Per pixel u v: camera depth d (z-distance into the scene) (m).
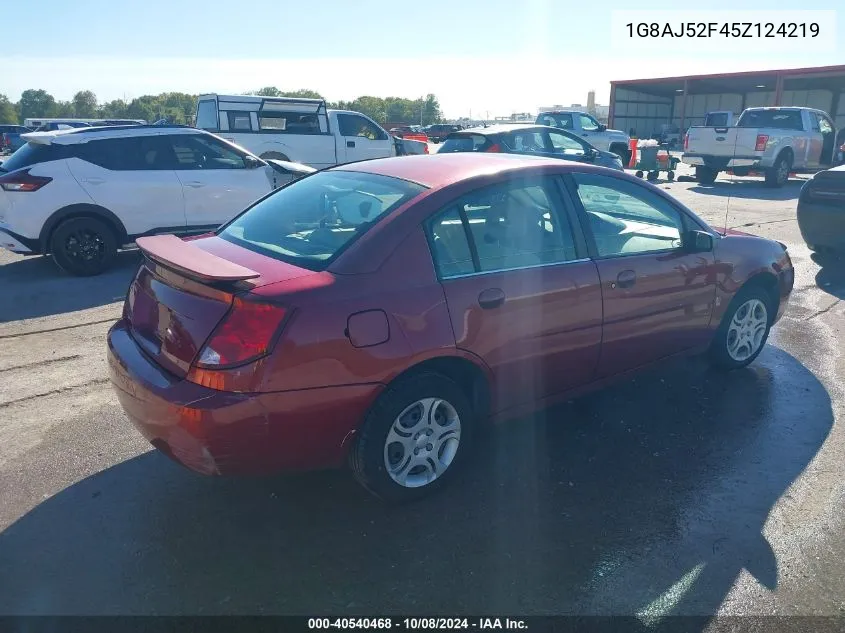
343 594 2.70
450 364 3.28
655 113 51.16
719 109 49.22
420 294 3.09
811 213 8.04
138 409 2.93
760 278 4.82
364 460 3.06
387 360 2.97
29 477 3.52
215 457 2.77
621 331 3.92
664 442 3.91
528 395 3.62
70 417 4.21
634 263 3.94
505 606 2.63
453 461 3.36
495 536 3.06
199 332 2.80
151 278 3.22
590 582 2.76
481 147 13.14
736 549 2.97
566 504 3.30
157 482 3.48
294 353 2.77
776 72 37.72
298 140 15.52
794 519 3.18
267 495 3.37
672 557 2.91
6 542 2.99
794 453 3.79
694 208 13.32
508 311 3.37
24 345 5.51
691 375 4.91
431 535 3.06
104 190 7.79
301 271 3.00
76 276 7.85
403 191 3.39
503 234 3.47
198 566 2.85
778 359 5.21
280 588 2.73
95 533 3.06
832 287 7.26
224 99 14.84
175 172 8.27
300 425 2.84
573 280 3.63
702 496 3.37
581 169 3.90
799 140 17.48
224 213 8.65
